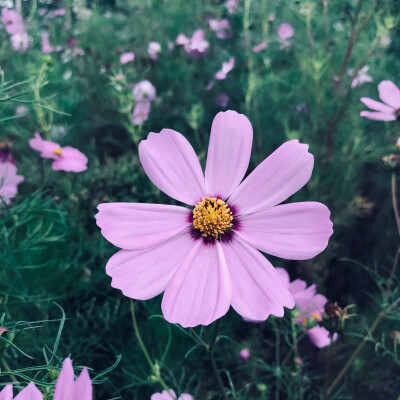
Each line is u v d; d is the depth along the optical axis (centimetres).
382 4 39
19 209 25
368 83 41
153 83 52
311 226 13
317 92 36
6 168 28
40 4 65
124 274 13
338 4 46
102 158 44
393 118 24
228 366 29
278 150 14
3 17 51
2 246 25
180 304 13
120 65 53
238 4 54
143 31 64
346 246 35
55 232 29
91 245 30
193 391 28
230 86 49
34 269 26
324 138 37
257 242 14
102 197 34
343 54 43
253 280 13
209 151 15
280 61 52
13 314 25
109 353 28
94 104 48
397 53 46
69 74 44
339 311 19
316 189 34
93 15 66
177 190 15
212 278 13
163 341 29
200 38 53
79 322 29
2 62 49
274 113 43
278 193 14
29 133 37
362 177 38
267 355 30
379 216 36
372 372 29
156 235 14
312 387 29
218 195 15
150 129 45
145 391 27
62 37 62
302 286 23
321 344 23
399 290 24
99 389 27
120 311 29
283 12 54
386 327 29
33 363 25
